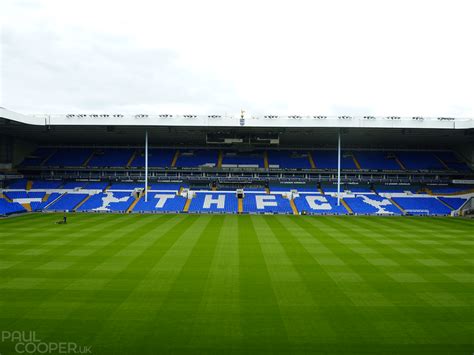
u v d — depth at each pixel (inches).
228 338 411.8
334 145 2422.5
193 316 471.8
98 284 599.5
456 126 1695.4
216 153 2390.5
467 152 2236.7
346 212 1785.2
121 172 2186.3
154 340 405.7
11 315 473.4
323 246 931.3
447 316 479.5
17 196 1872.5
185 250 864.3
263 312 487.5
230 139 2020.2
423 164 2214.6
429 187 2126.0
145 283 606.2
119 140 2314.2
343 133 1971.0
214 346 393.1
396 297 549.6
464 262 770.8
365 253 851.4
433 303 526.3
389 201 1932.8
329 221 1476.4
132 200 1911.9
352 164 2230.6
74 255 802.2
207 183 2175.2
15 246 896.9
